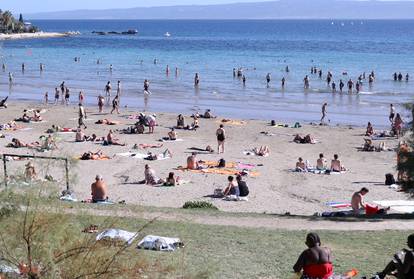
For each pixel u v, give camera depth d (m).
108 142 47.09
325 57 157.62
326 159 43.88
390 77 109.75
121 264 8.99
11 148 43.53
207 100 80.00
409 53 171.25
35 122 59.03
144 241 15.76
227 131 55.44
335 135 54.59
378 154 46.22
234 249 17.97
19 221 8.76
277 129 57.16
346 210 29.31
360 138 53.16
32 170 10.04
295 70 123.38
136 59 150.00
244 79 97.38
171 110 70.88
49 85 97.00
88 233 9.17
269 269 16.09
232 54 169.25
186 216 22.94
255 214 24.69
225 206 30.33
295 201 32.06
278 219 23.66
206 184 35.09
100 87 93.94
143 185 34.69
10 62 139.00
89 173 37.28
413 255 12.96
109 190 33.34
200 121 61.03
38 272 8.65
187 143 48.81
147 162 41.06
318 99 82.50
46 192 9.13
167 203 30.69
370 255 17.86
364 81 103.75
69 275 8.75
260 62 142.12
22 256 8.77
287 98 83.12
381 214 26.45
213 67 129.00
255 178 37.22
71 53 171.75
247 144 49.34
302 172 39.12
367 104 77.62
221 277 15.03
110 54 168.25
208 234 19.70
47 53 171.62
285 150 47.41
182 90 90.44
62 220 8.98
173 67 128.38
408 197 29.38
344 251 18.36
